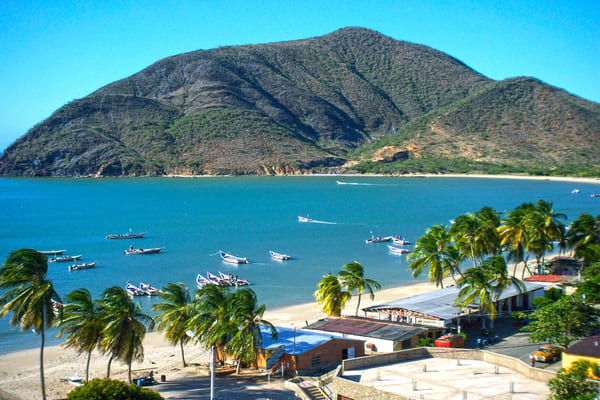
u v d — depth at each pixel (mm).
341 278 77812
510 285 75438
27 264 56000
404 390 41875
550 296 77438
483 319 67625
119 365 66688
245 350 58469
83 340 57594
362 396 42281
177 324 64125
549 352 52094
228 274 119625
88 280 117312
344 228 198750
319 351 60438
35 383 60125
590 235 99812
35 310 55094
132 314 58562
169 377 61000
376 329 64500
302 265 132875
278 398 51312
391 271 125562
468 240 91375
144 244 166250
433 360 49375
